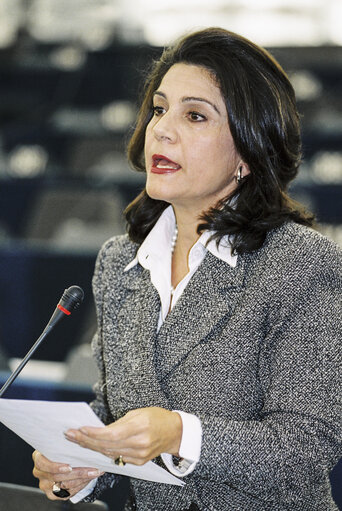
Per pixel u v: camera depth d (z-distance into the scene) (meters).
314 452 2.73
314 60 15.36
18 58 16.17
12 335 7.61
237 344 2.90
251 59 3.00
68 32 16.64
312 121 13.09
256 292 2.92
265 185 3.06
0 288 7.61
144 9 16.64
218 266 3.06
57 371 5.21
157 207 3.36
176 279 3.25
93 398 4.35
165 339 3.03
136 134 3.44
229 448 2.67
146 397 2.96
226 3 16.47
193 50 3.04
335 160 11.77
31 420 2.49
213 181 3.04
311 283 2.88
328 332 2.82
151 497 3.07
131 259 3.35
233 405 2.90
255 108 2.98
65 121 14.23
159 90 3.05
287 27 16.22
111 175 11.05
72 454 2.67
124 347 3.14
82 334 6.90
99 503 3.24
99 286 3.39
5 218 10.66
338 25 16.09
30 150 13.20
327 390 2.78
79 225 9.21
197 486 2.96
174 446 2.63
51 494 3.05
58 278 7.55
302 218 3.15
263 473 2.70
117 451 2.48
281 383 2.81
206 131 2.99
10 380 2.84
